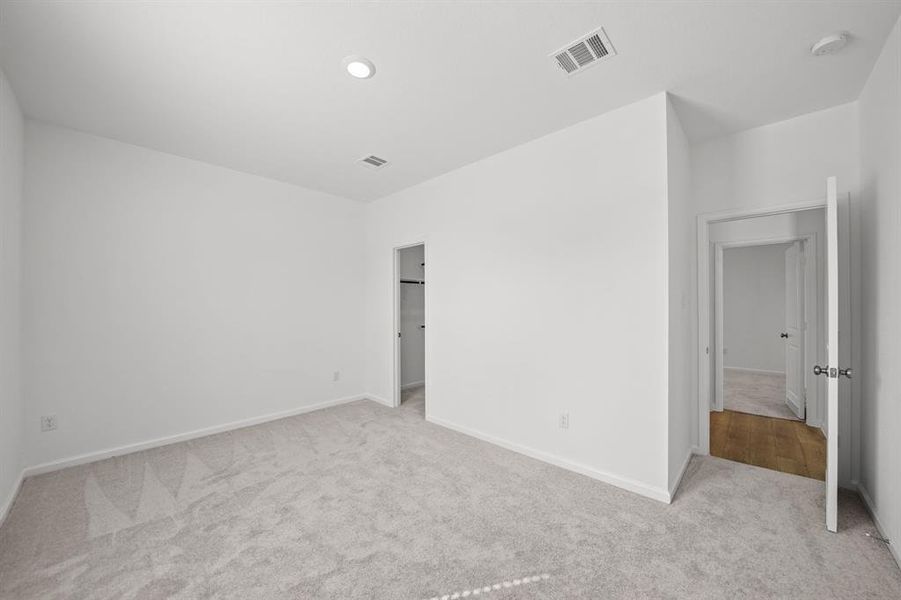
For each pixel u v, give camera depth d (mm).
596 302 2625
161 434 3246
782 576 1665
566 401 2779
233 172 3707
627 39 1860
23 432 2611
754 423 3773
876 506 2045
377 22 1739
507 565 1743
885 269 1963
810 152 2592
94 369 2930
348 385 4684
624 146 2496
